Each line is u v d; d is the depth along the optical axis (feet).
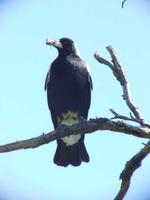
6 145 26.81
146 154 23.66
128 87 27.68
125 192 23.76
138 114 26.96
